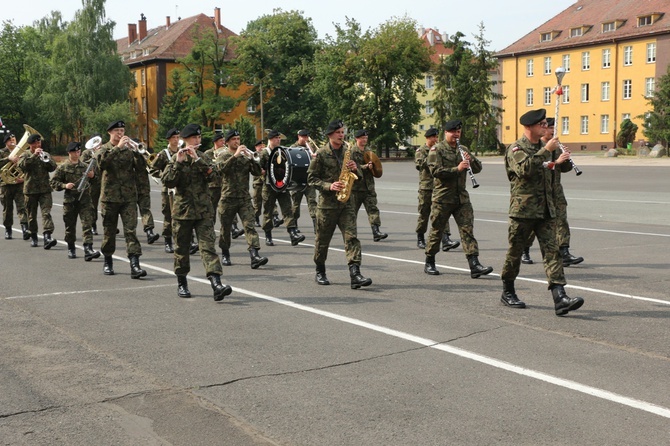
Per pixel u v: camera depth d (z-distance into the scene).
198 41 76.06
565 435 4.43
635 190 26.00
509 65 82.25
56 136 80.25
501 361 5.93
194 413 4.92
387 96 73.44
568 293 8.62
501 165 52.28
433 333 6.84
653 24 68.25
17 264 11.62
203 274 10.48
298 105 75.31
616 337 6.61
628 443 4.30
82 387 5.47
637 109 70.06
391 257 11.79
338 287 9.26
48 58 82.31
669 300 8.19
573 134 76.25
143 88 88.06
